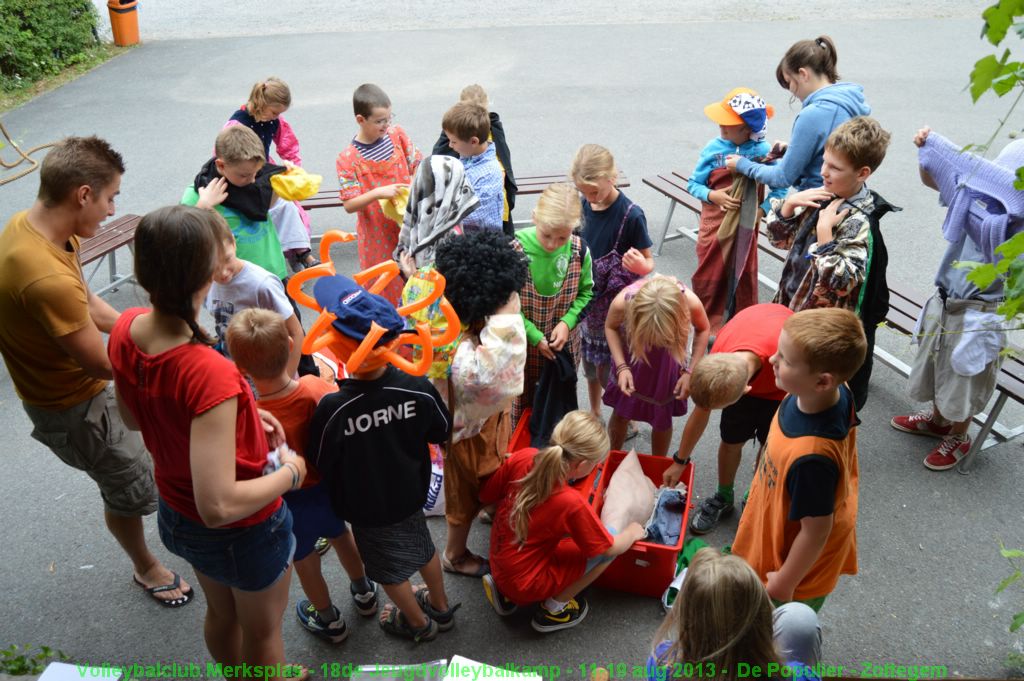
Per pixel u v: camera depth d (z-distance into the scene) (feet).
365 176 15.55
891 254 19.60
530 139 26.68
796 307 11.48
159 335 6.50
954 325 11.94
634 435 13.79
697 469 13.07
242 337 7.82
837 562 8.66
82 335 8.45
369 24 41.47
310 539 9.05
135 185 23.86
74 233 8.48
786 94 30.40
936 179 11.73
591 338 12.91
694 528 11.71
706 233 15.61
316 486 8.92
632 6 43.96
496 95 30.83
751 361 9.93
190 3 46.62
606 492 10.93
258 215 12.60
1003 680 9.09
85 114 29.84
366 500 8.52
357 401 8.00
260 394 8.23
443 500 12.12
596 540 9.30
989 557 11.25
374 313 7.72
